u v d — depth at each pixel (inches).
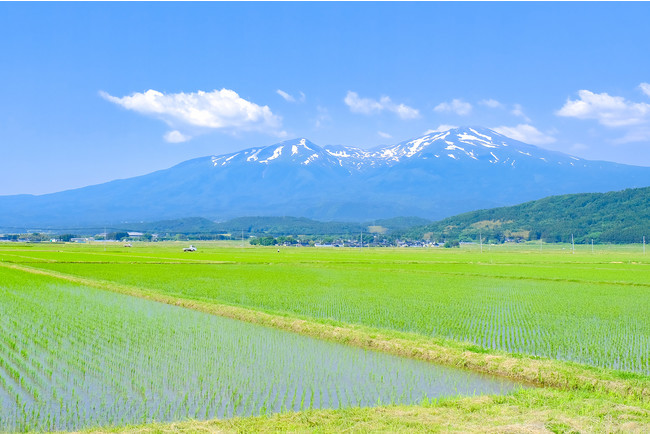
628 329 1045.8
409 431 482.6
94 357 770.2
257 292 1637.6
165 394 608.1
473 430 482.0
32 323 1037.8
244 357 786.8
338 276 2289.6
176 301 1374.3
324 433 481.4
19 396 587.2
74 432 481.7
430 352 791.7
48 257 3651.6
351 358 789.9
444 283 1998.0
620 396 619.5
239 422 507.8
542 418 514.9
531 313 1243.2
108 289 1707.7
